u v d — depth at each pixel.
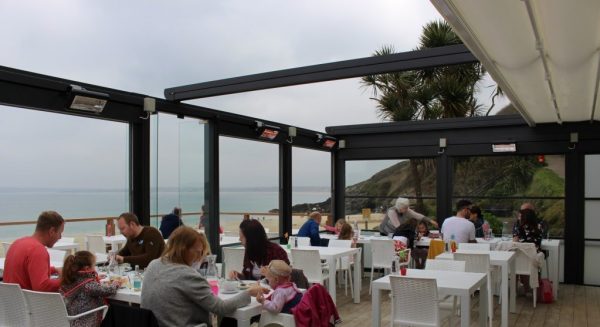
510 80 5.33
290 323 3.19
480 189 9.23
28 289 3.64
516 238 7.12
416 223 8.41
